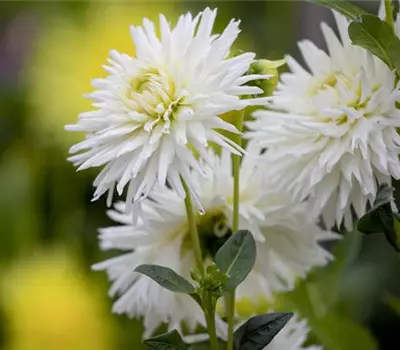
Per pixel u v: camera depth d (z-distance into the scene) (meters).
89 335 1.36
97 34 1.45
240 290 0.97
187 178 0.82
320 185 0.89
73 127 0.85
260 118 0.93
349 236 1.09
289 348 0.95
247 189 0.95
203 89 0.83
